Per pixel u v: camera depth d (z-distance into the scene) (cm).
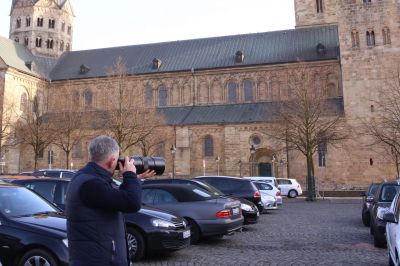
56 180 1446
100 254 445
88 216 448
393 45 5150
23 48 7388
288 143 5031
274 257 1314
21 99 6531
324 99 5078
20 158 6425
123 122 5034
